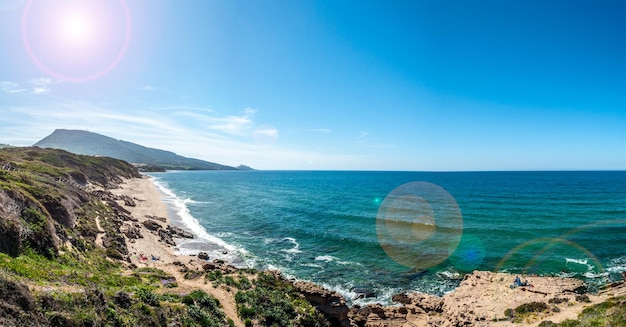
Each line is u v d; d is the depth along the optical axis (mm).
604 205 84750
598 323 20328
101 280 20922
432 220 67000
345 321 25703
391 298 31219
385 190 139625
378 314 27375
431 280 35500
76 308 13609
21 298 11680
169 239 47781
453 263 40656
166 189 133000
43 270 18234
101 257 29203
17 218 23125
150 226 52375
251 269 34156
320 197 113188
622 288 30406
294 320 22703
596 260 40812
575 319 22359
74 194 48438
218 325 18859
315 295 26172
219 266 35406
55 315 12219
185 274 29609
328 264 39969
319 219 68750
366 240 50812
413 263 40562
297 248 46656
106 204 58344
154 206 77688
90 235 35500
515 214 72938
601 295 28766
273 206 89062
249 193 127562
